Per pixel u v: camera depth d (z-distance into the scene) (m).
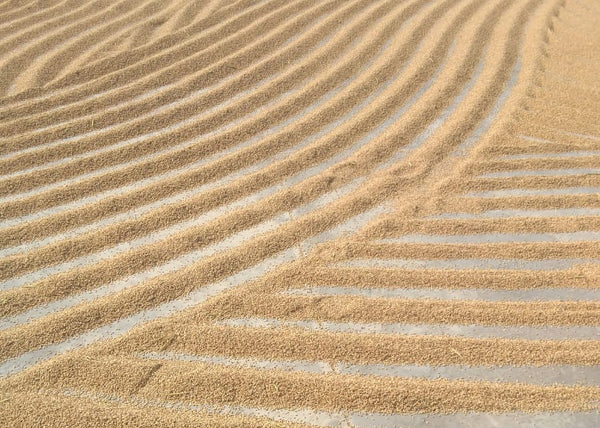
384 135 5.13
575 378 3.30
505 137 5.14
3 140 4.74
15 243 3.97
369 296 3.74
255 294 3.71
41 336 3.38
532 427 3.05
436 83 5.85
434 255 4.03
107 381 3.17
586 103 5.64
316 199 4.48
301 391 3.16
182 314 3.57
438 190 4.58
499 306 3.68
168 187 4.48
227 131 5.06
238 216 4.25
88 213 4.21
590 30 7.01
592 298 3.78
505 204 4.48
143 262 3.88
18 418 2.95
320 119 5.27
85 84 5.45
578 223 4.33
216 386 3.16
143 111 5.23
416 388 3.19
